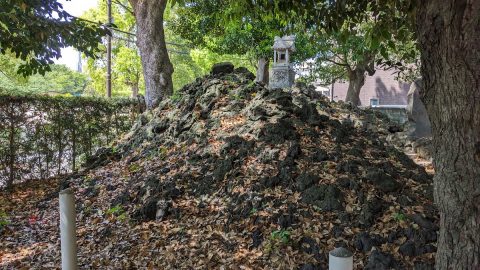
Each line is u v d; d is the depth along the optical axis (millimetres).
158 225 4027
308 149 4703
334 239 3328
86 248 3781
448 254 2125
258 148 4793
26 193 6168
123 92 24016
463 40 1819
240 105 6223
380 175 4043
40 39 4594
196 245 3561
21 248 3936
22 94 6805
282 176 4188
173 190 4469
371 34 3658
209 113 6301
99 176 5895
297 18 4289
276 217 3635
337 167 4270
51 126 7262
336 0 3615
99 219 4441
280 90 6281
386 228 3383
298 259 3158
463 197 1988
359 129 5867
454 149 1973
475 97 1857
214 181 4543
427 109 2121
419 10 2023
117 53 20438
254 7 4121
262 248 3336
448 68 1903
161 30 8508
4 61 11656
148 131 6742
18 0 4062
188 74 26703
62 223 2775
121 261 3459
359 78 14781
